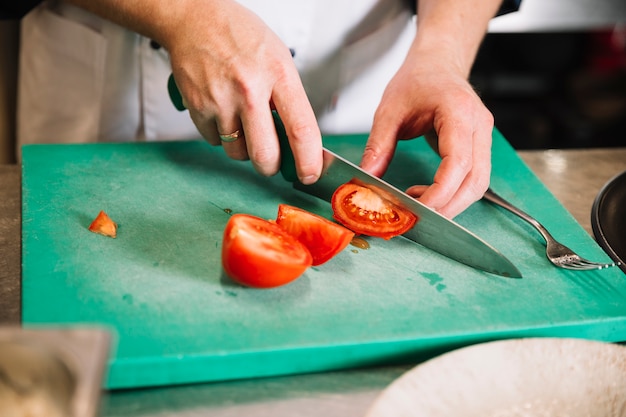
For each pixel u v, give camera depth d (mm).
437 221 949
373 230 974
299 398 760
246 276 834
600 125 2549
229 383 775
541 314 863
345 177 1020
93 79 1380
